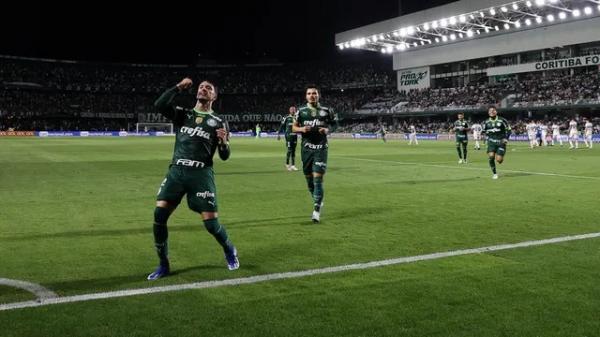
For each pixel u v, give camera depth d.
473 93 63.06
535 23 55.84
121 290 5.10
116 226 8.33
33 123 79.31
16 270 5.80
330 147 38.81
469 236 7.48
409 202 10.84
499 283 5.25
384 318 4.34
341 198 11.47
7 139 55.84
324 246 6.93
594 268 5.75
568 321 4.25
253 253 6.56
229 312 4.49
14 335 3.98
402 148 36.88
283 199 11.45
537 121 55.75
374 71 82.62
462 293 4.95
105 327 4.15
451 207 10.15
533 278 5.40
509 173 17.08
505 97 59.00
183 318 4.35
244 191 12.82
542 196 11.55
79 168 19.23
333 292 5.01
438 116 68.25
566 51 57.16
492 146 15.34
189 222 8.56
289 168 19.05
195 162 5.68
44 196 11.76
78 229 8.08
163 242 5.57
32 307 4.61
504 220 8.70
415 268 5.82
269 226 8.34
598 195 11.62
